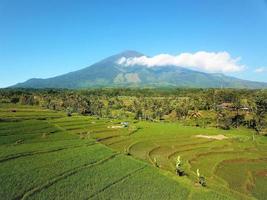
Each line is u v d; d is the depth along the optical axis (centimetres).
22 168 6469
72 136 10856
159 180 7212
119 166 7788
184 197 6406
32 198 5238
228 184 8412
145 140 13550
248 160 11344
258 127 17775
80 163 7425
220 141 14350
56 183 6009
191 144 13350
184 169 9262
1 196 5084
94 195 5838
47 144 9012
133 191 6316
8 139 9194
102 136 13262
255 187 8500
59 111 19638
